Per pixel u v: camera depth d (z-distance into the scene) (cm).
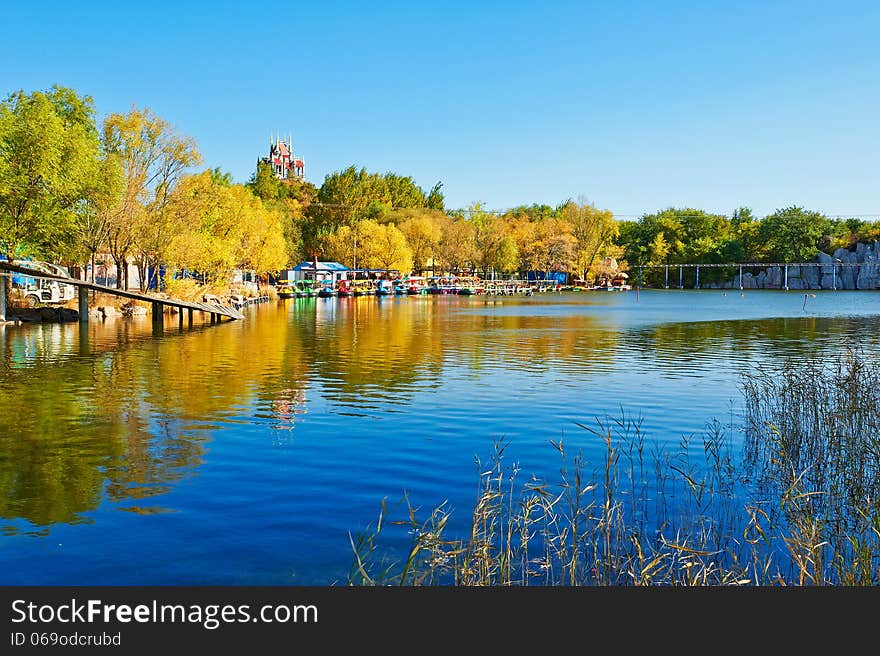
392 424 1602
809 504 1008
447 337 3825
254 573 828
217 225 6781
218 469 1235
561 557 867
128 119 5244
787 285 15012
